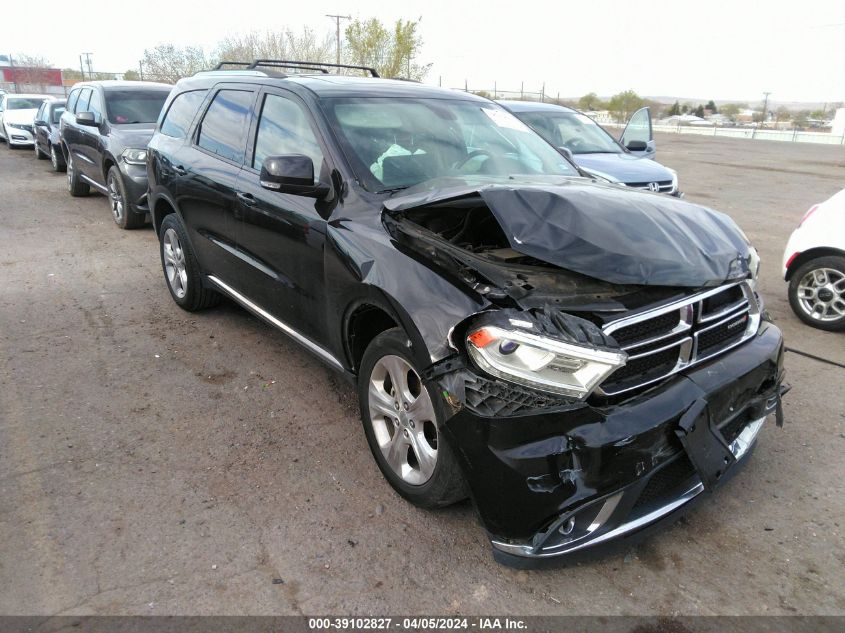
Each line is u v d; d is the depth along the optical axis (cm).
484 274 256
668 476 250
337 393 414
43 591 246
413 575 260
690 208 313
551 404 229
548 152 434
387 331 291
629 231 270
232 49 2806
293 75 439
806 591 257
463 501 306
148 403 395
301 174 325
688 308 257
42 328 511
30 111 1966
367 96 391
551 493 226
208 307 548
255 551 271
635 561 272
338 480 321
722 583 260
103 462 331
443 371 248
